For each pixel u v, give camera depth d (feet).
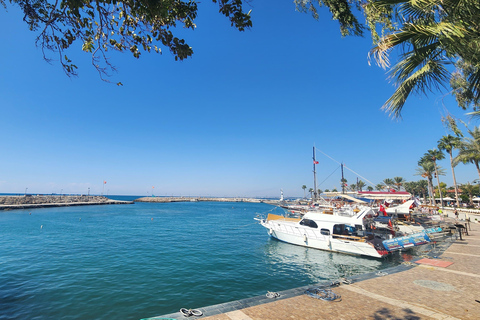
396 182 248.73
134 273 41.57
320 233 59.41
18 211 192.34
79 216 162.30
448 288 24.75
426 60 14.74
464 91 15.35
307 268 44.91
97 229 100.42
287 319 18.01
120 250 60.59
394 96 16.19
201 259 51.70
